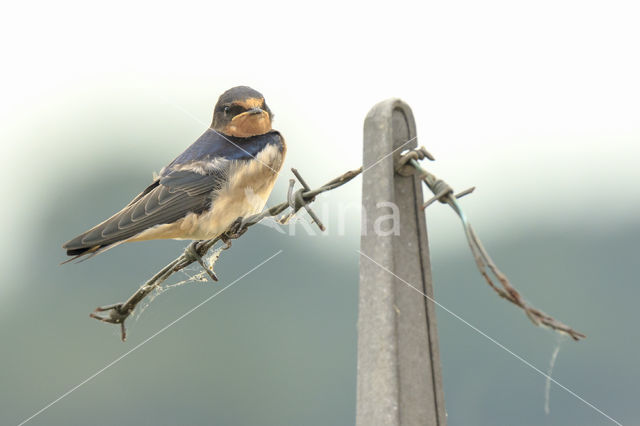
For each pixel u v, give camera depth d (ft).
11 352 63.21
